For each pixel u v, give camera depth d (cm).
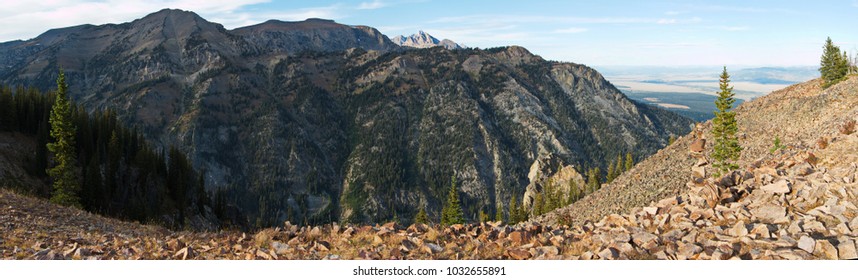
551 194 13550
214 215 11600
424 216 9056
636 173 7994
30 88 12150
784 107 8188
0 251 1630
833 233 1373
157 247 1700
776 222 1530
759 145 7075
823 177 1806
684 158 7356
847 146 2359
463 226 1891
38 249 1698
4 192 2703
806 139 5475
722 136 6372
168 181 10806
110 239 1992
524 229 1731
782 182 1819
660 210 1856
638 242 1463
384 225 1897
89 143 10300
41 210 2477
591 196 7788
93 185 8162
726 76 6341
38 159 8056
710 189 1917
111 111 12950
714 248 1330
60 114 6600
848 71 8900
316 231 1805
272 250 1600
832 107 6719
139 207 8600
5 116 9406
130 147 12412
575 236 1638
